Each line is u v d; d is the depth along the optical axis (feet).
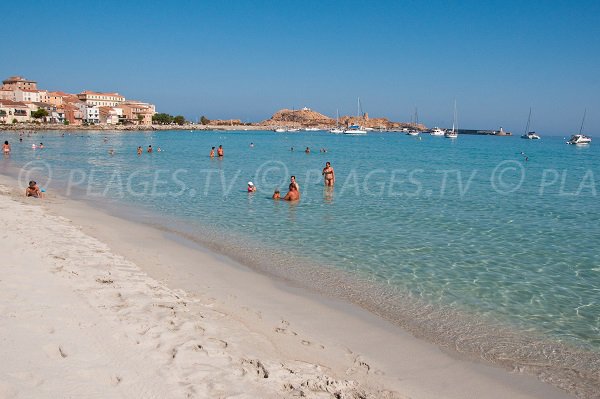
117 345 20.75
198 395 17.52
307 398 18.75
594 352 25.85
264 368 20.85
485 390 21.63
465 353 25.23
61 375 17.35
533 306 32.24
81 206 65.67
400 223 58.70
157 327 23.52
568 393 21.72
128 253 40.32
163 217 60.23
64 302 24.94
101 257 37.04
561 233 54.75
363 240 49.42
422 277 37.81
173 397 17.11
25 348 18.88
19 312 22.49
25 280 27.53
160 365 19.49
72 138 319.68
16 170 117.29
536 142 516.32
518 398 21.16
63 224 49.34
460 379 22.48
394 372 22.68
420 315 30.19
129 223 55.01
